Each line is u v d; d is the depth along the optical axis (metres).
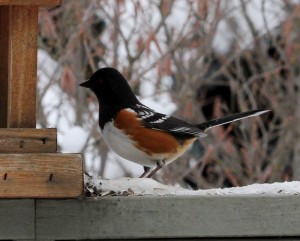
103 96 9.05
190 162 13.41
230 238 6.64
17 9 6.64
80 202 6.56
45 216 6.53
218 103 13.23
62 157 6.24
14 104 6.63
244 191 6.93
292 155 13.77
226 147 12.84
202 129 9.76
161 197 6.62
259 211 6.62
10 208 6.49
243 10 13.37
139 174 12.65
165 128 9.17
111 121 9.06
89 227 6.56
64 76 11.38
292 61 13.16
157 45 11.65
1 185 6.15
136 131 9.02
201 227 6.61
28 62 6.66
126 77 12.33
